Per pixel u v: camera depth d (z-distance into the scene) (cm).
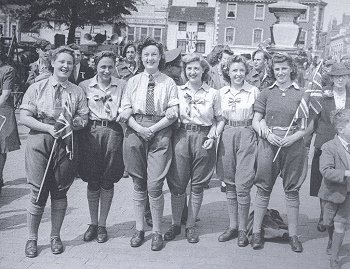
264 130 452
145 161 468
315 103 460
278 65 454
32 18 2516
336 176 402
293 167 456
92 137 467
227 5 4622
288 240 486
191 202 484
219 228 526
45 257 439
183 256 447
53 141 436
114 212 573
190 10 5300
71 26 2559
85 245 470
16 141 632
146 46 466
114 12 2623
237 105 469
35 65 1012
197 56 465
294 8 1030
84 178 480
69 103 442
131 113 462
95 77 480
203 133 470
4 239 477
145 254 451
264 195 467
